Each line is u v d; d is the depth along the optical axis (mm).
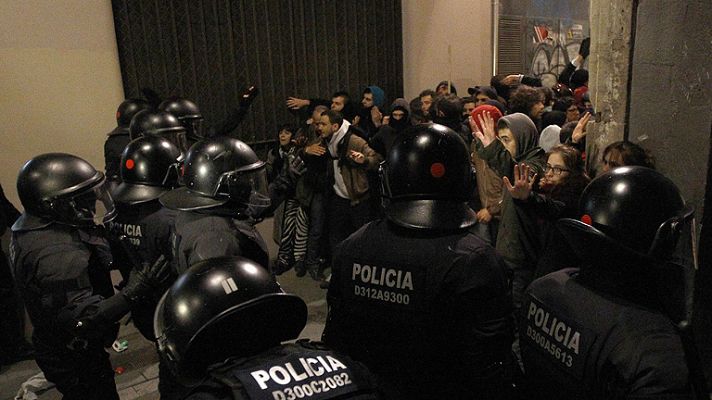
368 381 1055
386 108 6449
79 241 2117
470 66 7262
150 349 3793
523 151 3102
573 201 2492
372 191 4621
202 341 1042
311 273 4961
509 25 7641
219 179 2031
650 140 2416
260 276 1144
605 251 1176
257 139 5512
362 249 1635
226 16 5141
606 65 2666
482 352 1467
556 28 8391
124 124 4047
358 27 6102
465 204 1631
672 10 2232
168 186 2482
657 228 1144
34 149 4266
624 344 1103
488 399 1476
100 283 2240
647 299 1171
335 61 5957
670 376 1046
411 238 1554
